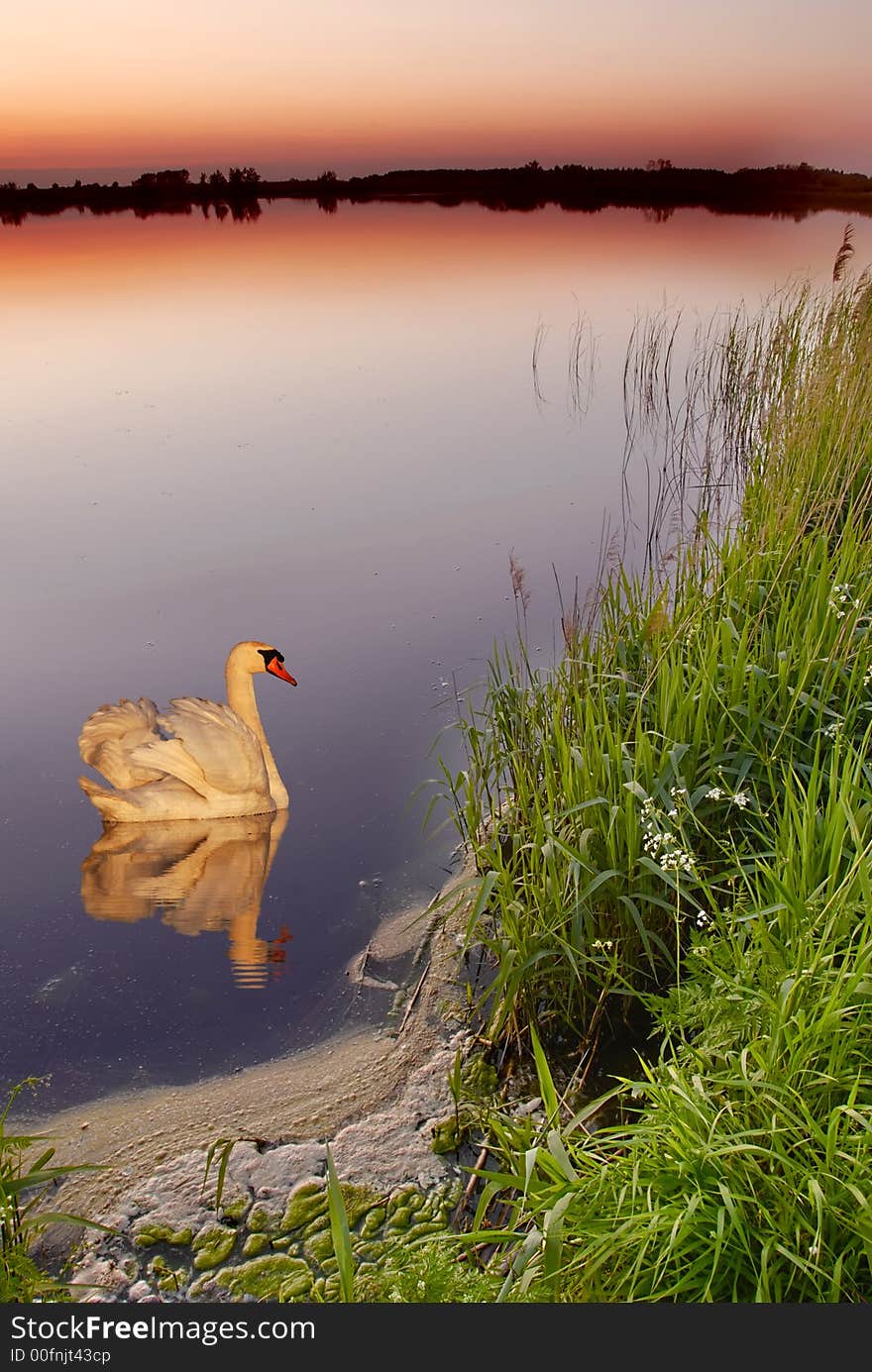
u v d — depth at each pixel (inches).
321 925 260.4
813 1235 139.9
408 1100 208.4
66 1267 174.9
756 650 279.4
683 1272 145.5
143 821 298.8
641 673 287.7
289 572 451.5
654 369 707.4
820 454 392.8
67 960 247.4
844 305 505.7
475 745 294.2
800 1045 154.2
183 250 1644.9
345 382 764.0
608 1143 161.3
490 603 423.8
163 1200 186.7
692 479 566.9
